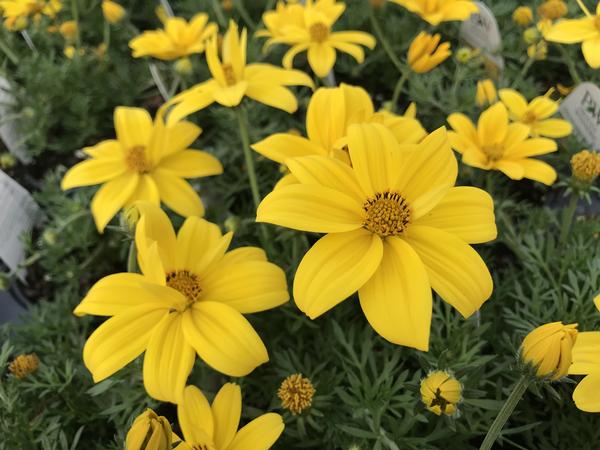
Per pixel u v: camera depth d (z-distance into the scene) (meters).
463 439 0.14
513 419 0.15
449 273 0.11
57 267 0.22
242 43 0.17
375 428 0.13
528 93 0.22
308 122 0.14
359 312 0.17
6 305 0.22
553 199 0.21
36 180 0.26
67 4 0.30
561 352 0.10
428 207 0.11
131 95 0.28
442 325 0.15
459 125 0.16
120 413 0.16
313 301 0.10
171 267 0.13
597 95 0.18
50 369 0.17
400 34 0.26
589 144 0.20
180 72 0.22
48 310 0.20
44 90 0.27
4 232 0.21
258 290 0.13
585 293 0.16
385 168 0.11
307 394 0.13
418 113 0.23
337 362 0.16
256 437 0.12
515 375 0.15
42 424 0.16
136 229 0.12
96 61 0.28
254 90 0.17
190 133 0.19
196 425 0.12
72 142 0.27
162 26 0.31
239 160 0.23
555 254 0.17
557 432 0.15
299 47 0.20
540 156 0.20
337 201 0.11
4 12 0.29
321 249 0.11
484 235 0.11
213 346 0.12
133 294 0.12
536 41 0.22
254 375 0.17
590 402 0.10
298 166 0.11
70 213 0.22
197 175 0.19
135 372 0.15
